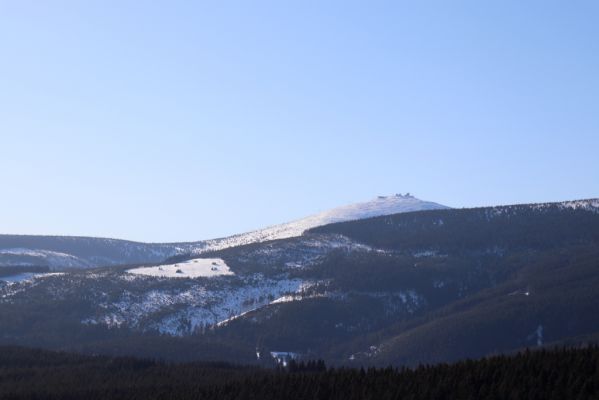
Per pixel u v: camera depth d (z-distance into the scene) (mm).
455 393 189125
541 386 183500
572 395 175875
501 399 183250
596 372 184125
